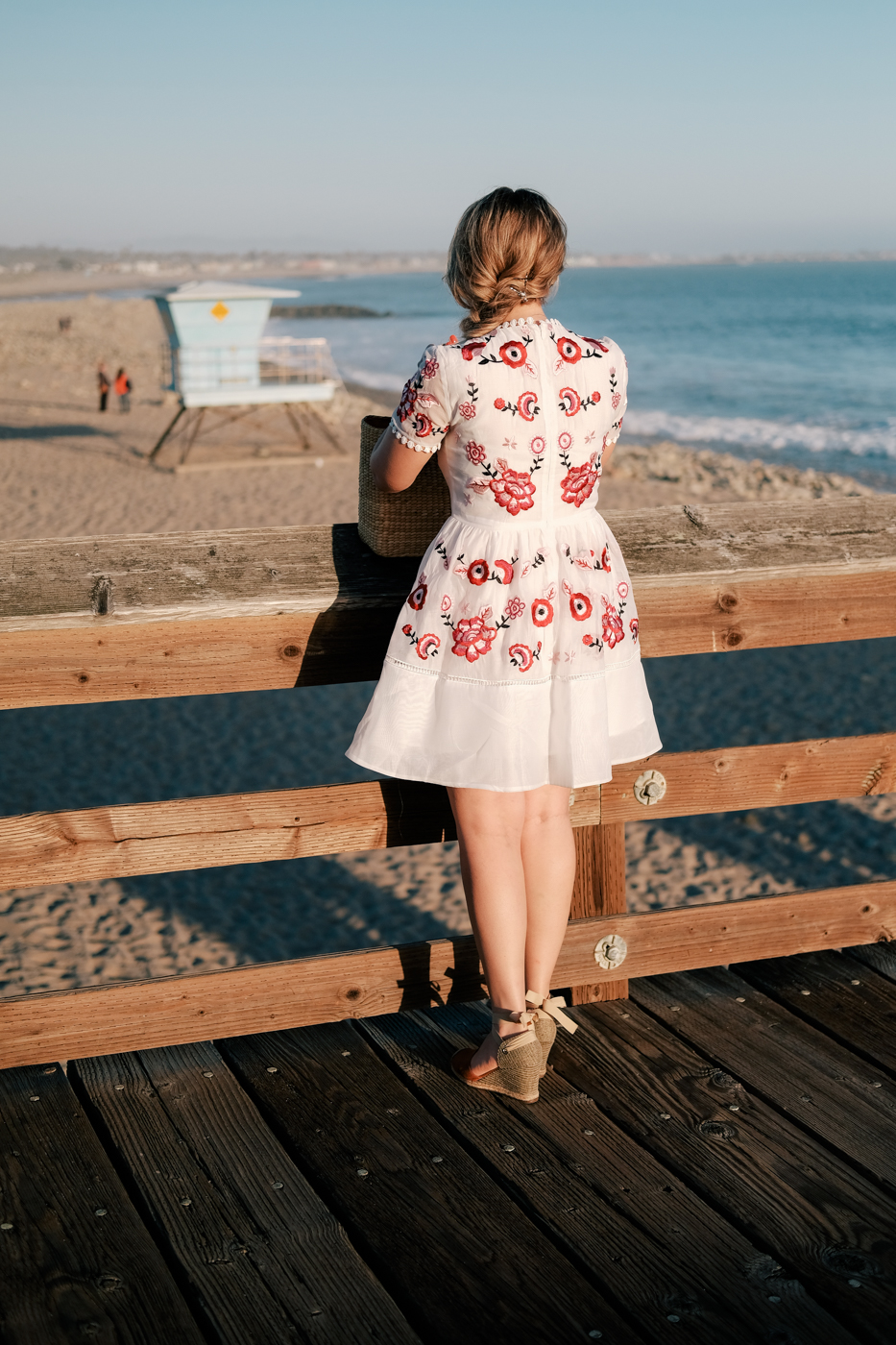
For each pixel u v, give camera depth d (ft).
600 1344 5.39
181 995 7.54
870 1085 7.55
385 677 6.47
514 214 6.05
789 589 7.92
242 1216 6.27
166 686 7.08
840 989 8.80
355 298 537.24
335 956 7.79
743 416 100.53
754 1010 8.50
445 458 6.39
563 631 6.32
